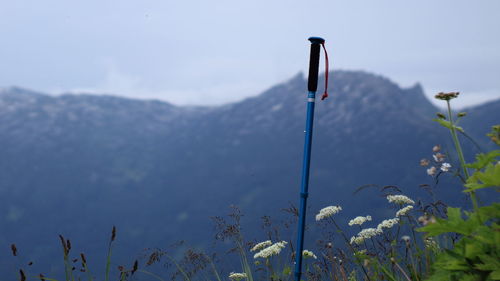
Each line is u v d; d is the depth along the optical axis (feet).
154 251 11.92
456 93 7.88
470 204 7.81
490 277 6.42
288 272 12.17
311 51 10.95
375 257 10.43
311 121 10.93
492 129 7.48
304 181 10.89
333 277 11.39
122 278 11.49
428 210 8.24
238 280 12.58
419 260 9.44
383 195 10.07
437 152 8.25
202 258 12.35
